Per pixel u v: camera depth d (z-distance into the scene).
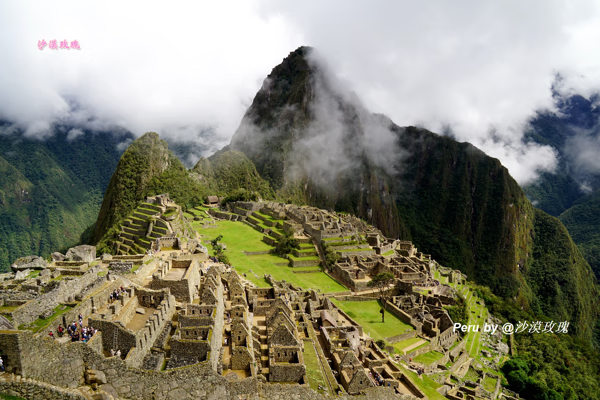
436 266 174.00
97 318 34.22
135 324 37.22
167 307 41.03
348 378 49.81
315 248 129.00
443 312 95.88
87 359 30.72
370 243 141.00
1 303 32.44
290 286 84.44
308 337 55.41
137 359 33.16
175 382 33.12
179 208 147.50
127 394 31.59
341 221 177.75
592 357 145.25
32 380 27.28
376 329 83.25
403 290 102.62
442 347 86.00
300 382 43.38
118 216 182.75
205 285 49.50
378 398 49.28
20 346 26.66
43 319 32.28
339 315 76.06
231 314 49.47
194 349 35.56
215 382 34.81
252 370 38.47
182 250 75.50
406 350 76.38
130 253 108.88
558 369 119.00
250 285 68.12
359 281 104.56
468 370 87.69
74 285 37.78
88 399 29.34
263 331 51.44
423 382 61.97
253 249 131.88
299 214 158.88
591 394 111.88
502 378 90.25
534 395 86.81
